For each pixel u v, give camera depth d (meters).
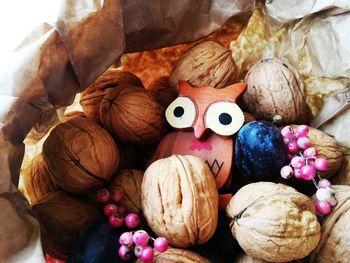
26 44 0.14
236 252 0.16
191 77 0.18
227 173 0.17
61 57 0.15
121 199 0.17
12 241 0.14
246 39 0.21
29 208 0.14
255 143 0.16
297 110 0.18
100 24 0.16
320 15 0.19
